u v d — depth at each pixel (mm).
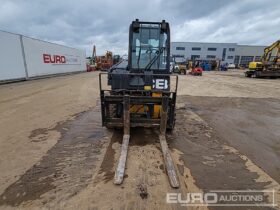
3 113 6539
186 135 4941
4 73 13188
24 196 2600
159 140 4426
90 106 7648
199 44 65375
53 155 3721
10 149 3957
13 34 13734
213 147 4305
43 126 5332
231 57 66625
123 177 3008
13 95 9586
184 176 3148
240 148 4301
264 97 10945
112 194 2639
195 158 3779
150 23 4941
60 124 5504
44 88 11906
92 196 2596
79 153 3814
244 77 25438
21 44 14664
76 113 6633
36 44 16656
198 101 9453
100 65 35125
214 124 5926
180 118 6438
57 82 15203
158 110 4691
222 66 45875
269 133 5285
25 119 5922
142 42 5000
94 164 3414
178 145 4340
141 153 3834
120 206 2428
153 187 2809
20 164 3391
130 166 3350
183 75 27891
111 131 4984
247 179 3131
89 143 4277
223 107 8281
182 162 3605
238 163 3639
